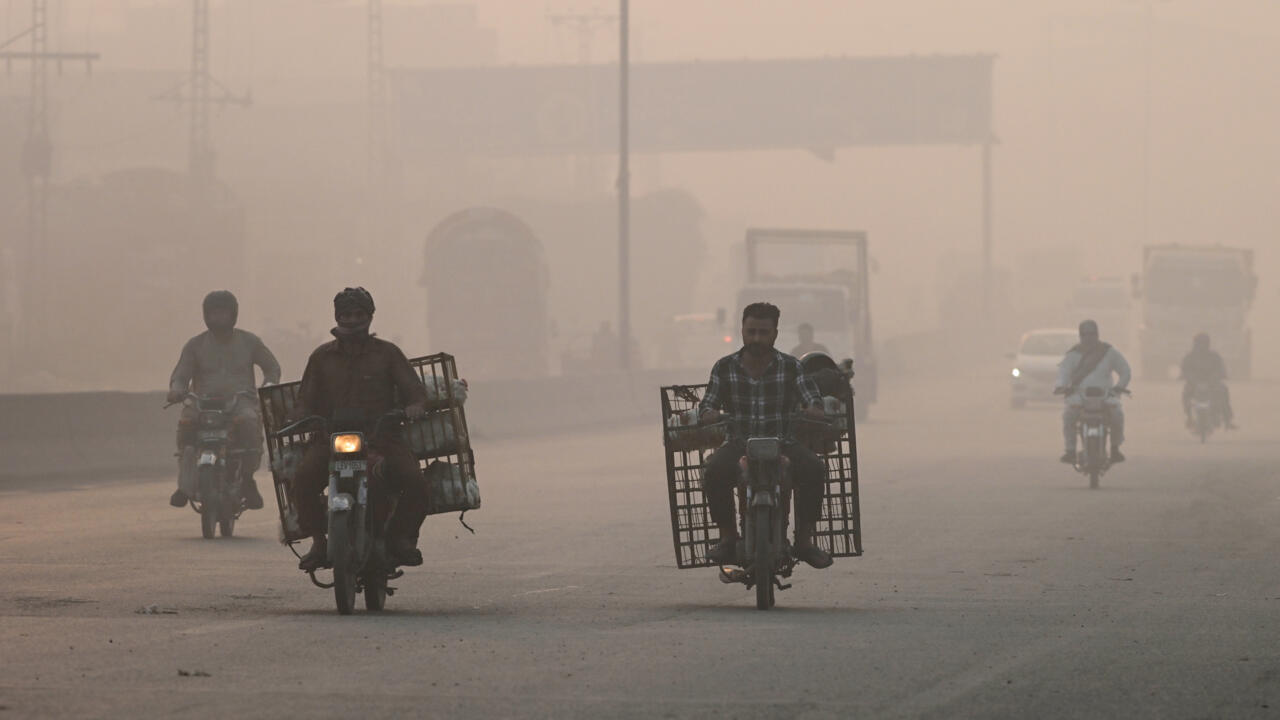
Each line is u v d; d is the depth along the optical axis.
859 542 34.56
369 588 33.09
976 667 26.19
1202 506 60.31
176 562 42.97
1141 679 25.19
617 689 23.98
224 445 49.88
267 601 34.88
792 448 33.91
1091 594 36.59
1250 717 22.36
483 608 33.91
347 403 32.66
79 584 37.91
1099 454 68.31
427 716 21.84
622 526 53.19
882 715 22.25
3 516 57.50
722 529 34.41
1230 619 32.31
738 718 21.95
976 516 56.53
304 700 22.91
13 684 24.06
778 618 32.31
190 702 22.70
